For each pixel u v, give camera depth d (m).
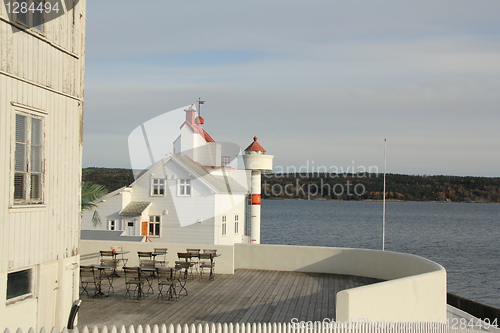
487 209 180.25
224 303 13.29
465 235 85.44
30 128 9.45
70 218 10.73
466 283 42.38
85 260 18.38
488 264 53.25
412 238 79.31
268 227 95.25
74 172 10.84
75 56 10.82
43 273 9.95
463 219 125.94
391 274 16.72
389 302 11.29
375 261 17.31
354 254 17.78
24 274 9.48
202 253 17.61
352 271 17.77
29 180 9.44
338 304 10.12
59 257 10.34
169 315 11.99
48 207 9.97
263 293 14.58
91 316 11.82
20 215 9.16
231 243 34.09
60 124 10.33
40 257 9.73
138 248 18.11
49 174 9.98
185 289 14.24
